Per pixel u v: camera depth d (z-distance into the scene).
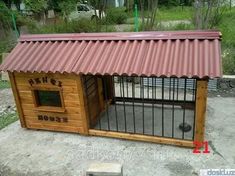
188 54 4.34
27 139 5.27
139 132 5.12
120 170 3.79
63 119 5.21
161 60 4.35
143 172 4.18
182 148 4.65
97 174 3.81
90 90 5.26
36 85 5.07
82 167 4.38
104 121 5.65
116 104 6.33
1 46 11.72
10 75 5.15
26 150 4.93
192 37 4.56
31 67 4.80
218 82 7.05
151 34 4.82
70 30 12.37
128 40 4.87
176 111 5.84
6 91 8.14
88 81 5.14
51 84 4.97
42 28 13.32
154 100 6.10
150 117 5.68
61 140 5.14
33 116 5.42
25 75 5.07
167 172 4.14
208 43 4.42
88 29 12.20
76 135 5.27
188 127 5.18
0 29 13.48
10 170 4.43
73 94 4.90
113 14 16.78
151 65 4.30
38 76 4.98
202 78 3.99
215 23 10.61
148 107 6.09
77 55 4.85
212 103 6.25
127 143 4.91
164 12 18.59
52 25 13.41
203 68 4.05
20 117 5.50
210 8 9.14
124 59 4.54
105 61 4.57
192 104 5.88
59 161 4.56
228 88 7.06
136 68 4.30
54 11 17.12
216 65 4.05
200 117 4.33
